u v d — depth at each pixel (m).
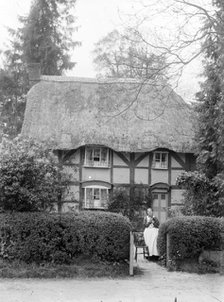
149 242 15.58
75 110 28.12
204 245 13.41
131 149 26.59
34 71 30.59
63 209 25.97
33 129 27.14
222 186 21.55
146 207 26.45
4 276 11.68
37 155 13.74
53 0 41.09
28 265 12.19
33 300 9.51
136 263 14.17
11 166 12.75
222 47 12.52
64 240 12.38
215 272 13.02
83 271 12.11
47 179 13.79
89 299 9.70
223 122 21.66
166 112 28.19
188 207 23.27
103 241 12.47
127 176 27.02
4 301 9.39
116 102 19.77
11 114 40.66
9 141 13.56
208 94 22.83
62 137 26.77
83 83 29.77
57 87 29.67
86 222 12.50
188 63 12.42
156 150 27.14
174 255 13.34
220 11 12.41
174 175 27.31
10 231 12.30
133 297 9.97
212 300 9.77
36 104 28.59
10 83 40.25
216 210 22.39
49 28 40.97
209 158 23.16
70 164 26.73
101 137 26.75
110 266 12.41
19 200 12.86
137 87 13.27
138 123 27.48
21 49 41.09
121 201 26.28
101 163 27.05
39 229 12.31
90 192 26.88
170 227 13.50
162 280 11.90
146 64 12.48
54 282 11.32
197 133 24.52
